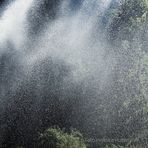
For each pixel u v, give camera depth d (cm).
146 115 3922
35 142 2811
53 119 3856
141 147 3628
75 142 2688
